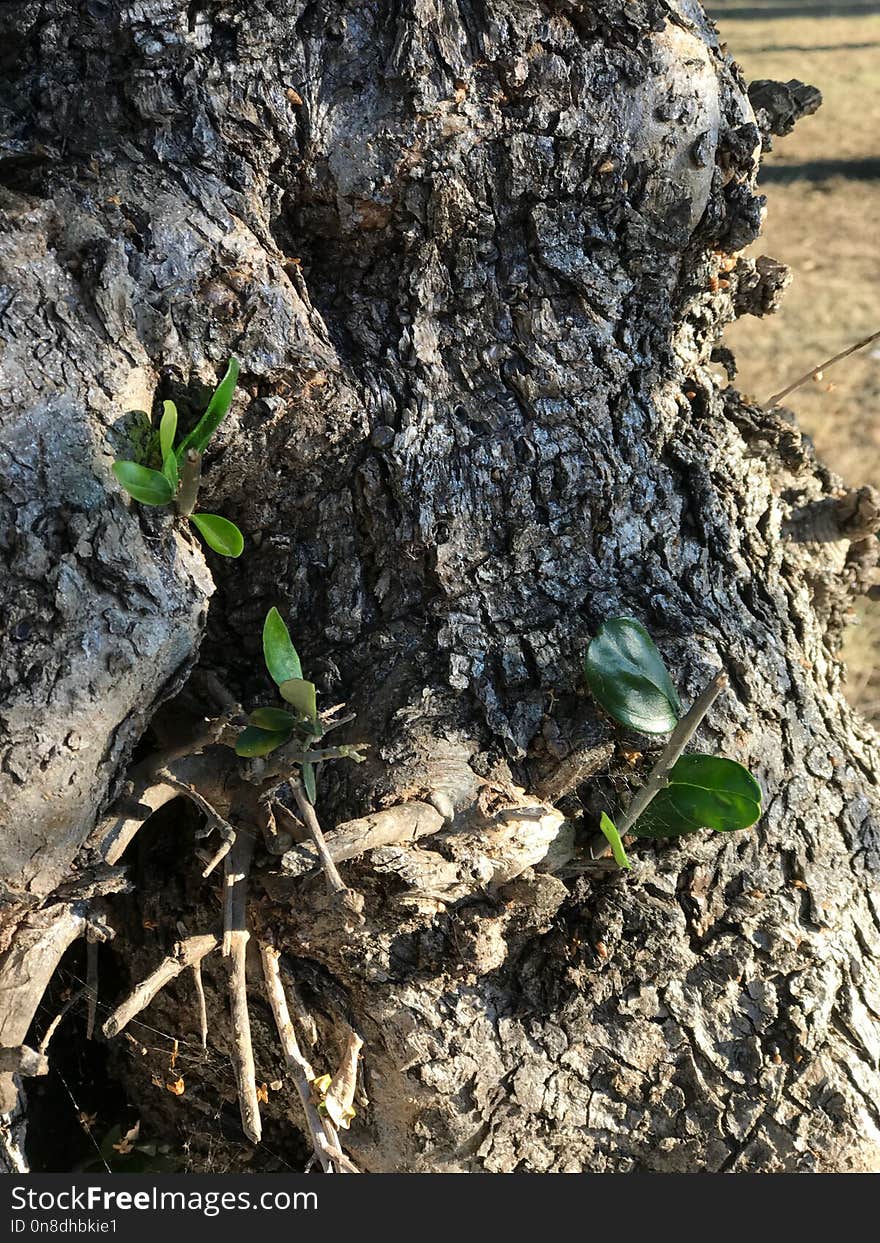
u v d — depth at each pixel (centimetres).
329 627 41
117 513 32
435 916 35
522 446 41
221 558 41
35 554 31
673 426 45
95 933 33
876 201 133
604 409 42
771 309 51
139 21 36
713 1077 37
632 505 42
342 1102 35
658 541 43
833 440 88
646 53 40
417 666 39
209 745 37
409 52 38
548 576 41
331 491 41
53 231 34
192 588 33
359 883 35
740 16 190
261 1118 42
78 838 31
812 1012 38
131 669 31
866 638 74
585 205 41
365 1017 36
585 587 41
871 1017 38
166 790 35
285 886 35
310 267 41
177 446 36
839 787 42
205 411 35
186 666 33
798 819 41
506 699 38
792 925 39
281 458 38
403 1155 37
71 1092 46
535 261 41
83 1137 46
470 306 41
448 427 41
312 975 37
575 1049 37
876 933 40
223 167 37
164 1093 44
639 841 39
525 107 39
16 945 32
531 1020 37
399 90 38
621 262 42
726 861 39
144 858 41
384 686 39
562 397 41
